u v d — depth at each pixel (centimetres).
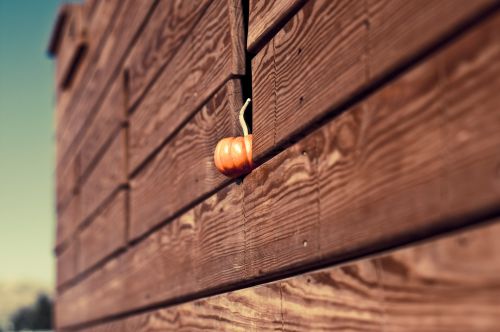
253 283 236
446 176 134
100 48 512
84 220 561
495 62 124
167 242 329
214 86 263
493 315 124
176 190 313
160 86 345
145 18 374
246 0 264
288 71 202
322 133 182
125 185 417
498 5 124
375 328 158
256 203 224
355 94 165
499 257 123
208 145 271
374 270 158
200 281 277
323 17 183
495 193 123
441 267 137
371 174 159
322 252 179
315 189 185
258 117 222
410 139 145
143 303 369
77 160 618
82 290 571
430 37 139
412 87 146
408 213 145
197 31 288
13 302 12381
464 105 130
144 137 374
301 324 192
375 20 158
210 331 268
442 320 136
